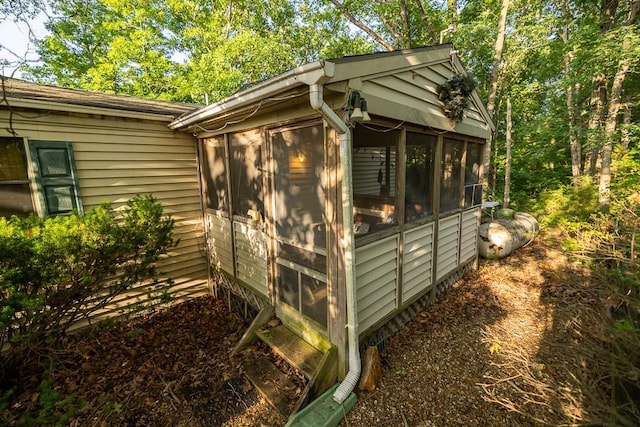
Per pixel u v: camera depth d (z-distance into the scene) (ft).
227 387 9.70
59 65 32.94
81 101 13.03
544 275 16.69
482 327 11.99
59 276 9.29
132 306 13.03
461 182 15.53
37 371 10.57
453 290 15.70
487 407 8.17
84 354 11.30
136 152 14.32
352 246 8.29
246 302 14.07
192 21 44.01
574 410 5.49
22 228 9.39
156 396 9.39
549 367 9.08
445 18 33.68
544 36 26.94
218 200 15.23
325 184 8.91
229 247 14.60
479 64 34.86
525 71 32.30
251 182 12.42
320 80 6.64
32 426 7.98
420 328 12.28
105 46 40.45
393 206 11.39
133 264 11.91
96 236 10.01
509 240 19.13
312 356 9.71
